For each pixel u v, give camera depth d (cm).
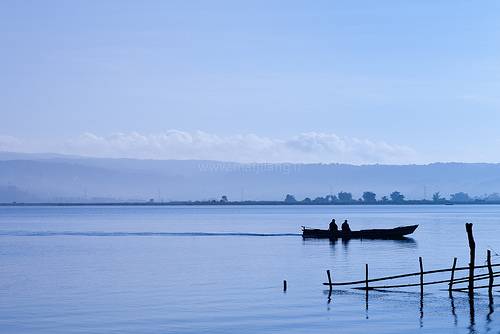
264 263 12988
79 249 16800
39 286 9906
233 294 8962
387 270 11625
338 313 7662
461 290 9081
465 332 6831
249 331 6812
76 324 7131
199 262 13275
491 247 16650
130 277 10900
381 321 7262
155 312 7725
